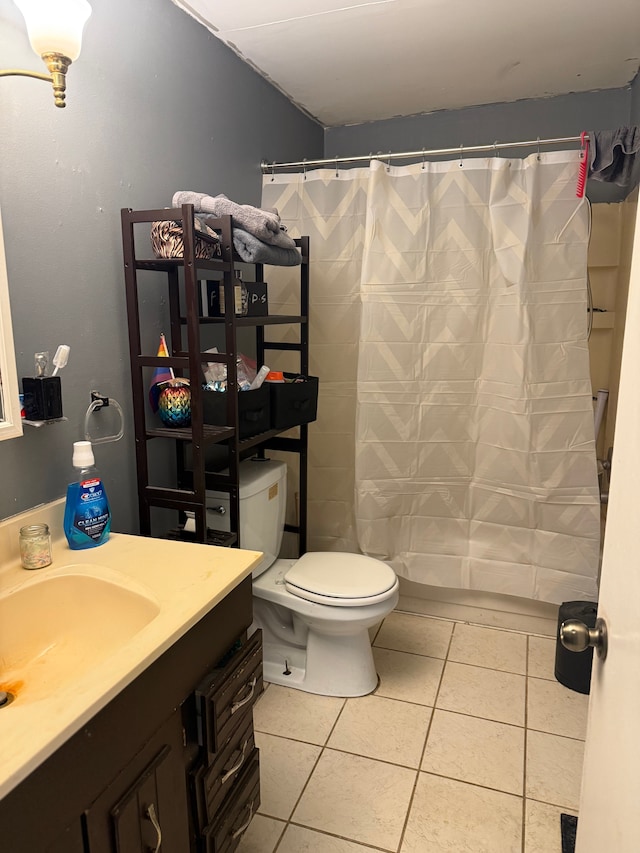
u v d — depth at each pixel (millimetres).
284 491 2250
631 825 669
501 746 1850
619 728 743
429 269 2230
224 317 1761
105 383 1577
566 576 2320
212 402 1783
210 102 2010
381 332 2281
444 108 2777
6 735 748
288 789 1686
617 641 777
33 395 1309
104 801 871
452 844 1515
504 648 2389
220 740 1158
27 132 1294
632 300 796
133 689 927
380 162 2207
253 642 1306
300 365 2439
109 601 1201
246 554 1335
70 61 1171
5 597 1130
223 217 1661
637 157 2207
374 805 1633
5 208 1253
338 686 2086
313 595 1970
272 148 2498
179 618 1046
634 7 1872
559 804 1631
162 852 1021
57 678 1107
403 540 2471
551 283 2121
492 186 2133
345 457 2531
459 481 2389
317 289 2400
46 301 1374
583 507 2246
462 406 2322
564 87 2541
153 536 1808
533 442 2221
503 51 2184
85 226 1476
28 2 1108
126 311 1636
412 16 1912
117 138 1569
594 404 2654
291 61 2240
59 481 1446
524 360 2164
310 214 2357
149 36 1680
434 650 2373
